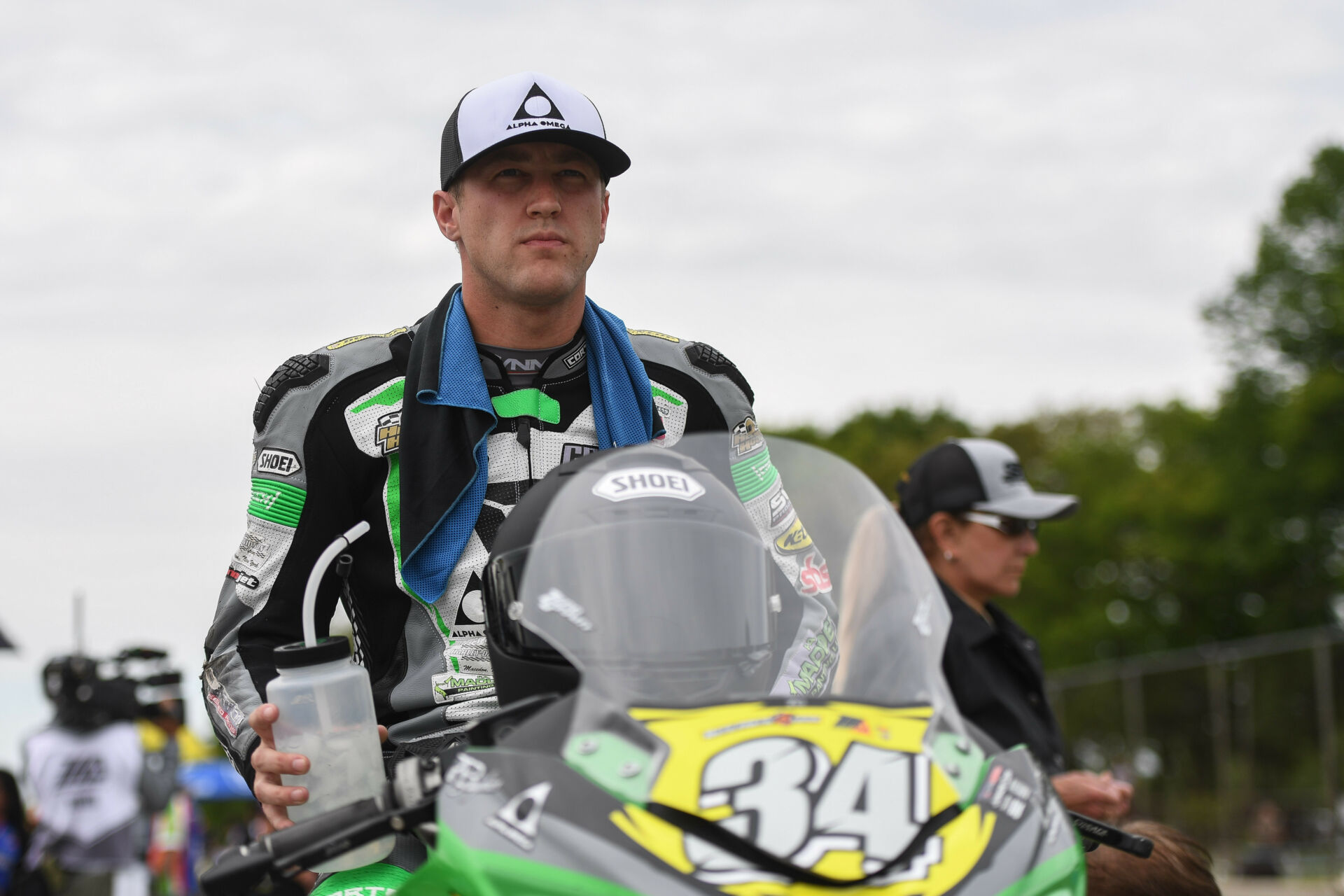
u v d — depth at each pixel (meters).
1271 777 17.31
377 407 2.95
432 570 2.84
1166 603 44.50
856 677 2.05
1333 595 40.44
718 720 1.86
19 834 7.66
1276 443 41.00
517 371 3.02
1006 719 4.67
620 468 2.24
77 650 7.89
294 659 2.28
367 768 2.29
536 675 2.17
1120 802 4.64
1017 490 5.31
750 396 3.38
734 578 2.11
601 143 2.95
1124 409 54.56
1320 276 41.00
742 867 1.62
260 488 2.92
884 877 1.63
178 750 8.49
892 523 2.27
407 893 1.88
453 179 3.00
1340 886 6.27
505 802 1.80
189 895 10.57
